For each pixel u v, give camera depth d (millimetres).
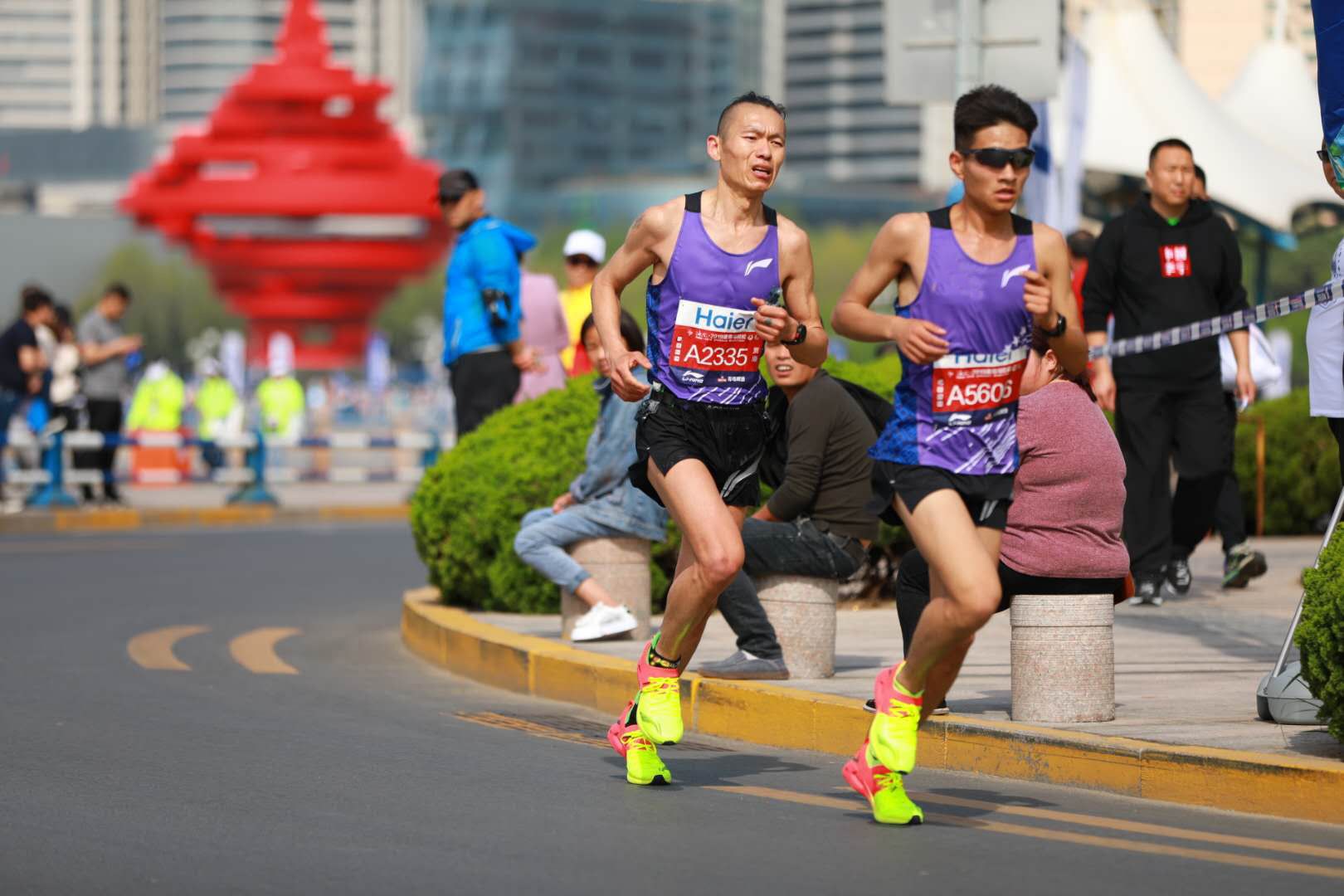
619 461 32062
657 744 22391
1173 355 35688
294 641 37500
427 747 25000
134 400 96438
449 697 30000
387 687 31109
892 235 19203
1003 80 36844
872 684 26844
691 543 21031
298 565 55156
